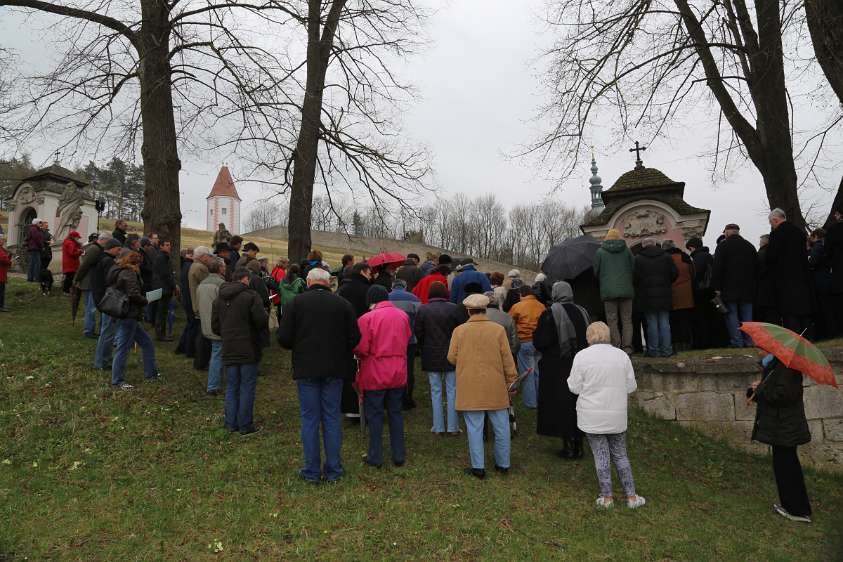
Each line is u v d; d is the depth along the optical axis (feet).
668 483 21.31
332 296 18.66
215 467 18.69
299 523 15.23
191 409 23.65
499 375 19.71
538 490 18.86
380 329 19.72
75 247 42.39
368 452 19.89
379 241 218.59
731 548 15.83
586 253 32.83
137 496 16.37
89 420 21.27
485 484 18.86
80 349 29.07
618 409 18.03
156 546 13.82
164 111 42.75
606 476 18.02
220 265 26.53
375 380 19.54
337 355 18.20
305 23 40.55
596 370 18.20
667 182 57.93
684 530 16.88
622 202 59.11
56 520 14.78
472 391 19.42
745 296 28.63
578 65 41.01
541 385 22.36
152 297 26.50
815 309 27.48
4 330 31.45
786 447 18.80
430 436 23.47
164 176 42.37
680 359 27.86
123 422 21.45
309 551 13.82
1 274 37.70
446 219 300.81
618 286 28.04
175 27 39.96
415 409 26.94
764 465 24.80
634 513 17.69
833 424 25.34
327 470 18.22
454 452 21.83
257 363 22.13
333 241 218.38
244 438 21.38
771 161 38.06
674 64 38.55
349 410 24.26
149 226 41.88
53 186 86.07
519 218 303.27
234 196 284.41
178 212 42.91
